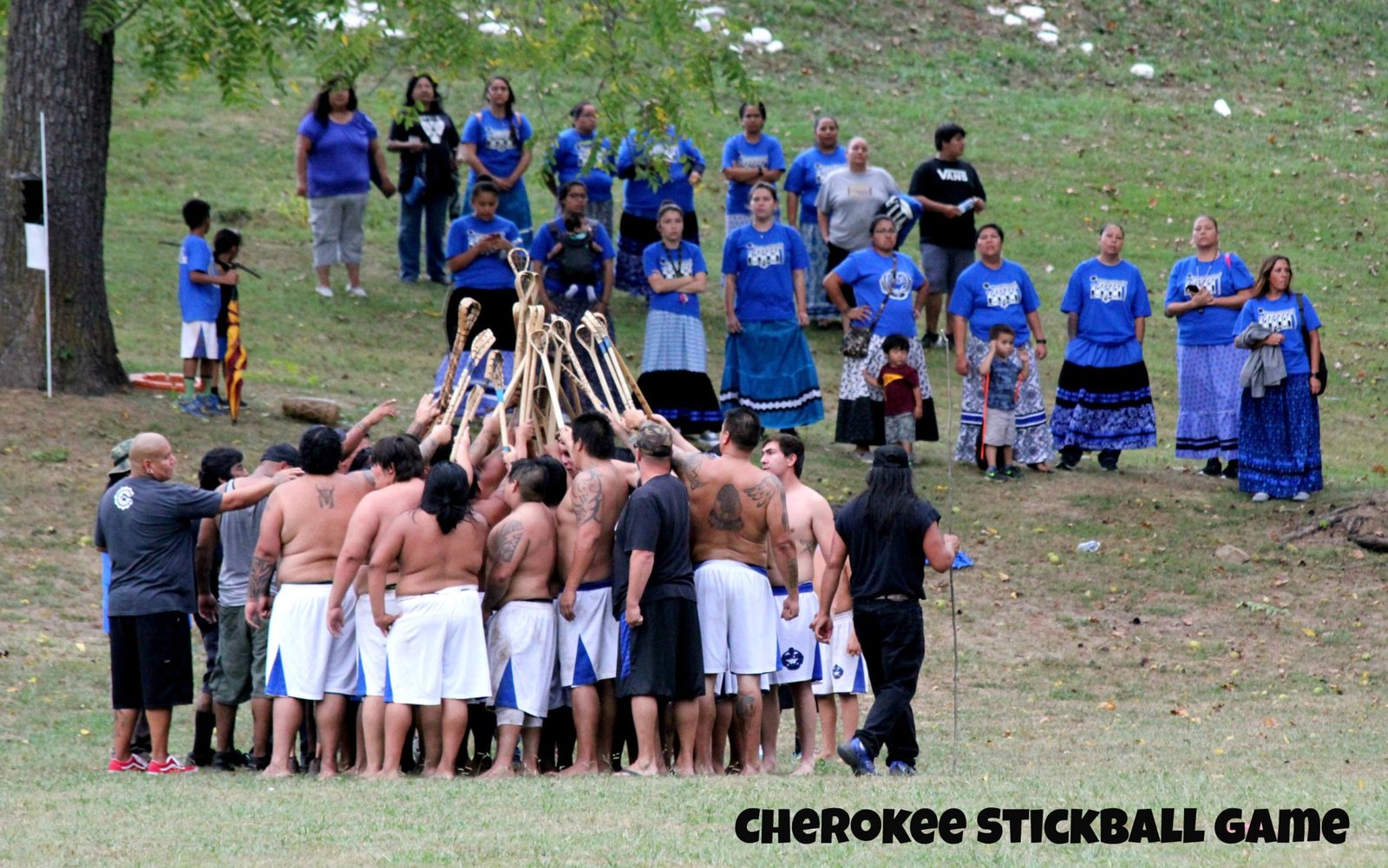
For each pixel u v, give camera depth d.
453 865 18.19
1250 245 72.75
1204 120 86.19
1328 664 37.91
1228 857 18.78
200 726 28.64
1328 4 99.44
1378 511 45.06
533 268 45.75
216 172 72.75
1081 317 48.88
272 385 50.50
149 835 19.98
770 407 47.53
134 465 26.75
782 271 47.53
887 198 59.16
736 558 26.94
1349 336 64.31
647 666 25.91
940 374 56.44
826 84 85.50
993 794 22.77
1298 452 46.75
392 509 25.84
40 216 45.06
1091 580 42.22
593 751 26.70
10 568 37.69
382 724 26.09
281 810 21.62
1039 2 96.88
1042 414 48.47
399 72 81.38
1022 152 80.62
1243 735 31.83
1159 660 38.03
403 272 62.91
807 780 24.69
